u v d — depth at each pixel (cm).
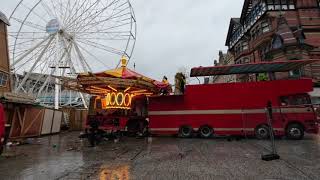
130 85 1623
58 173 689
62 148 1221
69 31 2681
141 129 1789
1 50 1997
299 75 2839
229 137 1570
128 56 2680
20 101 1616
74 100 3744
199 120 1642
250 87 1581
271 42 3166
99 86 1702
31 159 914
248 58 3906
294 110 1472
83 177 643
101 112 1783
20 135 1689
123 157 932
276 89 1523
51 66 2578
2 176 662
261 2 3428
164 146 1236
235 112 1581
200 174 655
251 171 676
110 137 1620
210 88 1659
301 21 3209
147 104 1858
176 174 659
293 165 738
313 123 1440
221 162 809
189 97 1686
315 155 901
